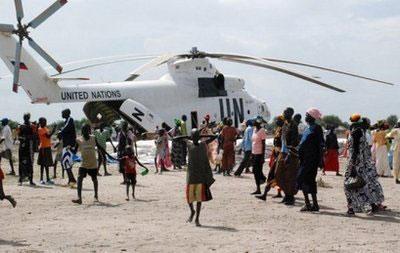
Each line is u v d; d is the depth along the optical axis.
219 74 33.25
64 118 15.88
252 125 18.92
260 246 8.14
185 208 11.95
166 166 22.00
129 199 13.34
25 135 16.45
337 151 19.95
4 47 27.23
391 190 15.58
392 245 8.25
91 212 11.41
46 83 28.05
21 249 7.97
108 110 32.00
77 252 7.78
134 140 20.06
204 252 7.75
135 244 8.29
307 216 10.93
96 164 12.84
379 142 19.69
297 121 13.10
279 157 12.56
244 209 11.79
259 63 27.98
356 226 9.85
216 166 20.91
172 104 31.64
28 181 17.67
